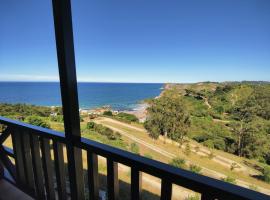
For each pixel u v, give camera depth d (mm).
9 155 2100
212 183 807
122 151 1171
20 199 1982
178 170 926
